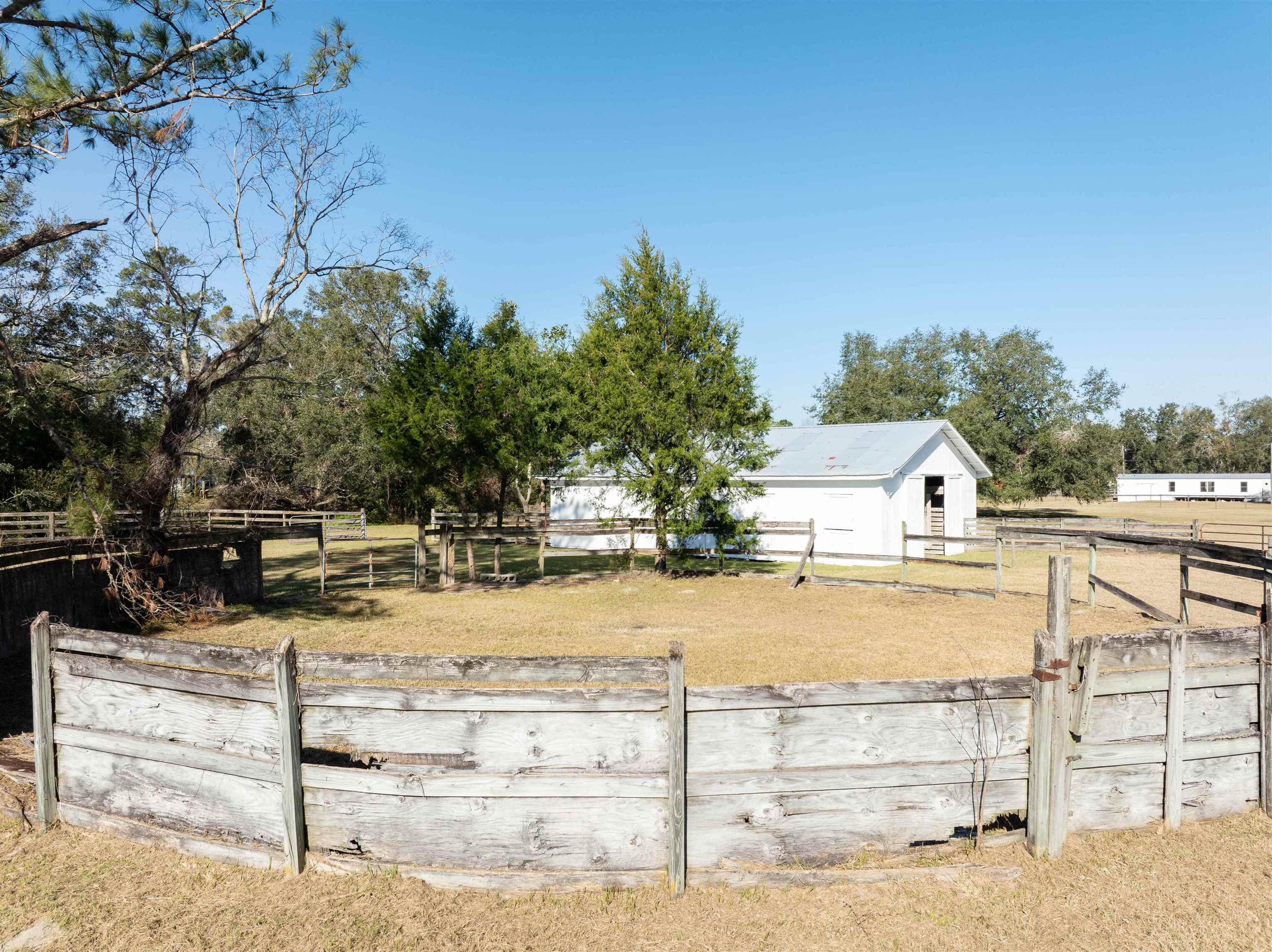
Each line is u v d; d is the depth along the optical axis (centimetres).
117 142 1063
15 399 1927
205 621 1257
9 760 549
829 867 405
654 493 1766
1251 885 395
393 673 401
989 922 364
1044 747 420
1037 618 1228
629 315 1798
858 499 2094
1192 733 464
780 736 404
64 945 347
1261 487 7188
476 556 2625
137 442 2183
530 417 1898
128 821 445
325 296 4409
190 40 937
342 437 4178
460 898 380
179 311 1986
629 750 394
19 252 829
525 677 396
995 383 4078
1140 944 348
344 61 1052
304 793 408
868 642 1033
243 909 372
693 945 345
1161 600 1370
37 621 466
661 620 1240
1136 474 7812
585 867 394
